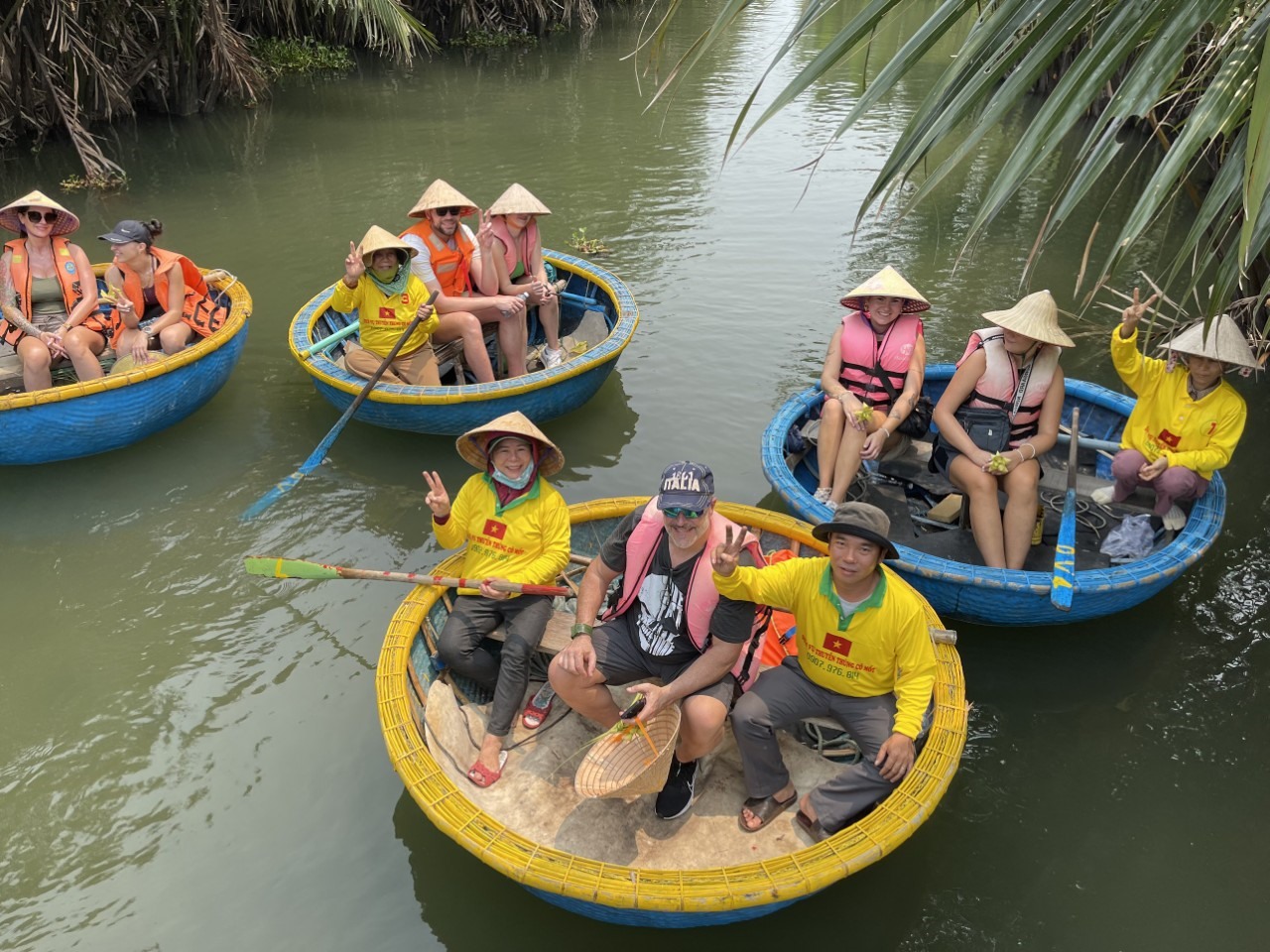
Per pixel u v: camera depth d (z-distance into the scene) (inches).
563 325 268.4
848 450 173.2
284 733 146.6
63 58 426.9
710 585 122.0
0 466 206.1
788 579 122.2
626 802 129.5
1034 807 137.0
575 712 143.3
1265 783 140.8
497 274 225.9
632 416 231.6
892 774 118.5
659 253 329.1
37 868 126.3
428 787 114.2
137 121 489.7
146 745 144.3
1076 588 148.6
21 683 154.9
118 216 358.9
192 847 129.4
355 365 212.5
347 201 376.5
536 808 128.4
